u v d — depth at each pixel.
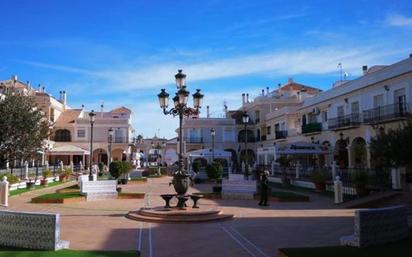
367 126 35.44
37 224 10.10
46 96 68.44
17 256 9.28
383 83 33.50
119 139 73.62
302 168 36.50
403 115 30.30
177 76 18.48
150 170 51.31
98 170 55.31
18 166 37.78
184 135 75.25
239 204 21.64
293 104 69.81
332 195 26.27
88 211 18.39
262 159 56.53
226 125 75.31
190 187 33.16
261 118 70.50
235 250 10.88
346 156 40.28
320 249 9.98
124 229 13.83
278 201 23.08
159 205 20.61
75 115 75.00
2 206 19.88
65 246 10.41
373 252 9.62
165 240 12.08
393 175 23.28
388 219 10.81
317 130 44.47
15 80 67.31
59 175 40.91
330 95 42.16
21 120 29.36
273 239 12.32
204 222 15.36
